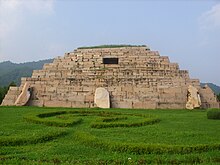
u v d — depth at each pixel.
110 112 27.19
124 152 12.31
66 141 14.59
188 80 36.78
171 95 35.62
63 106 35.38
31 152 12.12
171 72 37.62
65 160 11.06
